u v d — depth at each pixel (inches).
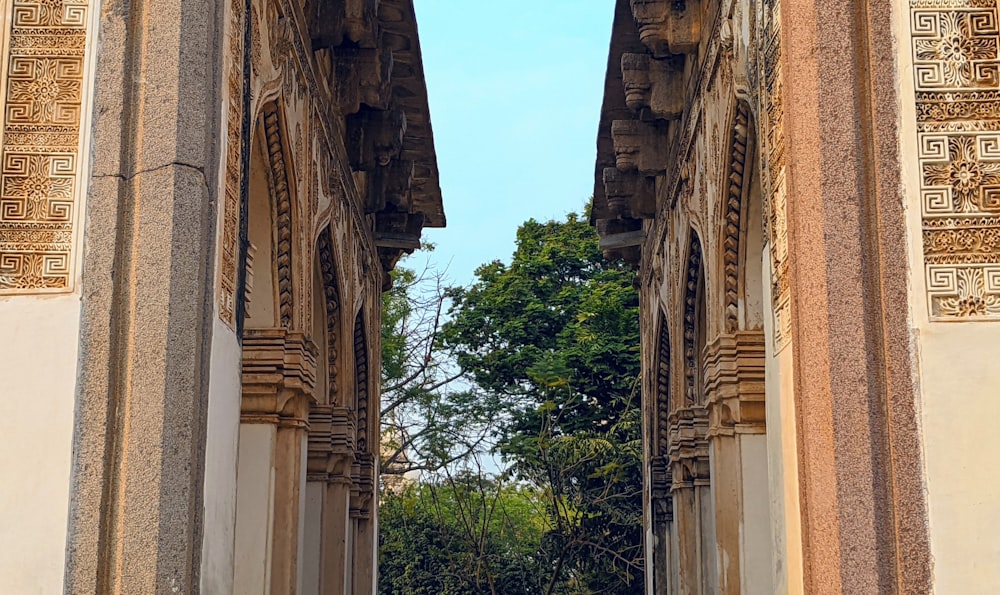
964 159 230.4
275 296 374.9
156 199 229.3
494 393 976.9
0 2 235.8
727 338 375.6
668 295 509.7
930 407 220.2
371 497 595.5
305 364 382.3
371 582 586.9
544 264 1010.1
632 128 525.3
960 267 226.1
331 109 462.6
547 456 826.8
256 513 365.4
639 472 867.4
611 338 939.3
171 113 233.5
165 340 223.6
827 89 233.9
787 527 239.8
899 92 233.3
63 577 213.2
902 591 212.8
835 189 229.8
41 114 231.9
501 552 914.7
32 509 215.8
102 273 225.6
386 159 518.6
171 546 216.2
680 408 470.3
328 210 449.7
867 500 216.8
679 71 465.4
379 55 484.4
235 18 264.8
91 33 235.9
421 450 952.9
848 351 223.1
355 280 539.8
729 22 345.7
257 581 362.0
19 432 219.1
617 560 867.4
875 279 226.5
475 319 1000.9
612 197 565.3
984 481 217.2
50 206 228.5
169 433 220.2
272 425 371.6
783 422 244.4
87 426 219.1
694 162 429.4
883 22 236.1
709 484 463.5
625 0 479.2
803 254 231.3
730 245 372.8
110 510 216.8
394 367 995.3
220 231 243.6
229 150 255.8
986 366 221.9
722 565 375.9
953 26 235.6
